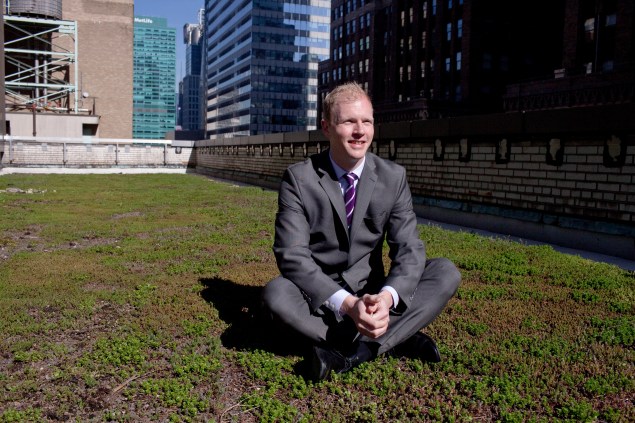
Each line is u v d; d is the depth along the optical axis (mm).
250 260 7016
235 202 14945
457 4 58531
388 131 13547
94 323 4402
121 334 4086
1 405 2986
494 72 58062
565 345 3818
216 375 3316
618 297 5094
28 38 46312
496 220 10102
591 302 4949
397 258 3457
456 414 2854
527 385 3191
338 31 90062
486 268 6355
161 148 37312
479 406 2955
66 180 24484
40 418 2830
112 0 52281
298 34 139875
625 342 3908
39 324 4250
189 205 14125
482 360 3551
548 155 8914
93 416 2873
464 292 5215
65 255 7262
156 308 4730
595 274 6051
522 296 5113
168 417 2855
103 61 52344
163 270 6406
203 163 35188
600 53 41500
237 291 5320
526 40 59219
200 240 8578
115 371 3434
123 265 6676
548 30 59656
